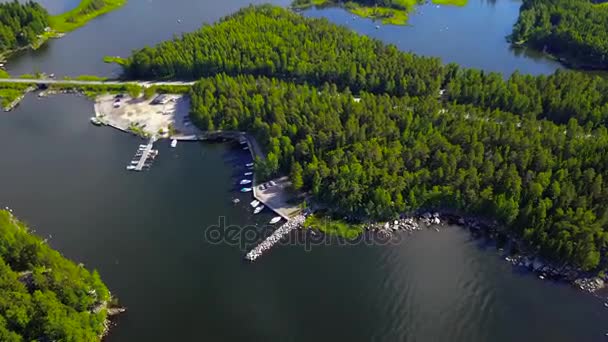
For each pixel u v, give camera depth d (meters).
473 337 139.38
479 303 148.25
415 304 148.25
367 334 140.38
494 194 172.38
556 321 143.12
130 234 171.62
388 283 154.25
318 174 180.38
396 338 139.25
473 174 172.25
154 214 180.12
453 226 172.62
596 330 140.50
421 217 175.62
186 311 146.00
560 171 168.38
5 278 135.25
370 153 184.62
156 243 168.00
